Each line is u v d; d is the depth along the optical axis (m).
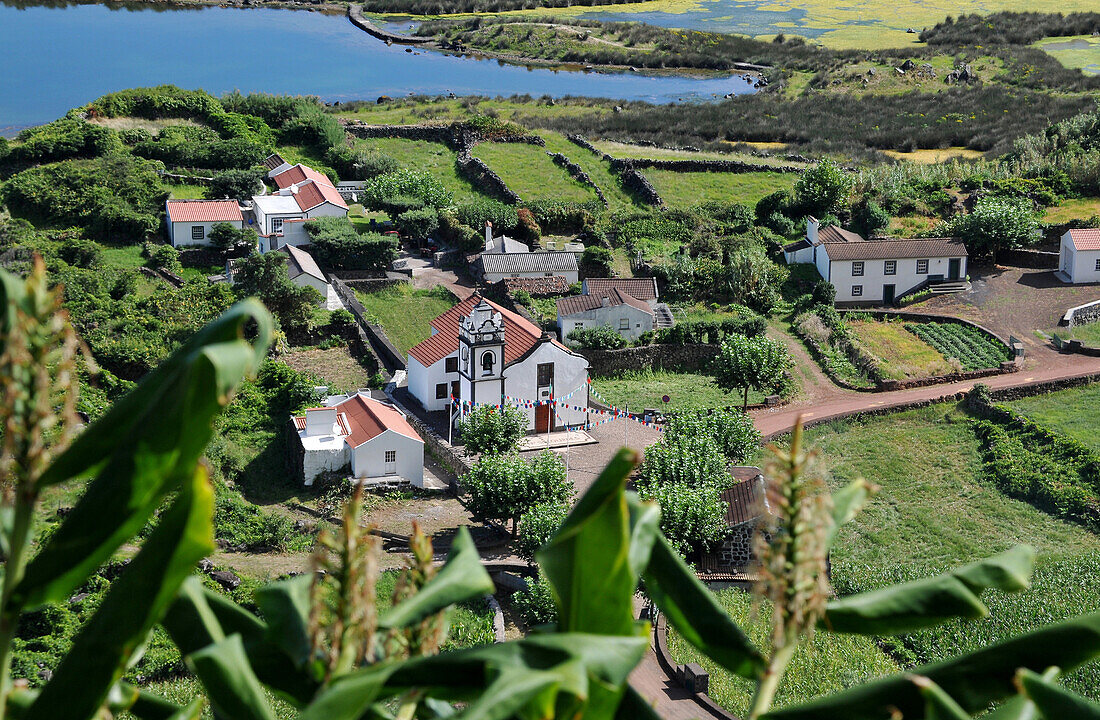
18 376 5.25
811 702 7.02
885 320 91.25
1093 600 50.03
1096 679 41.94
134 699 7.28
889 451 69.62
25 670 39.28
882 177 116.81
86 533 5.44
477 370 70.56
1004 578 7.43
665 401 77.75
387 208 110.81
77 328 77.00
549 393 72.56
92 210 101.56
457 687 6.08
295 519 59.00
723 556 53.66
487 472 56.44
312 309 86.25
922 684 6.27
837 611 7.52
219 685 6.30
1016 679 6.46
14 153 113.56
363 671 6.01
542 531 51.62
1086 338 86.44
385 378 79.31
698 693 41.09
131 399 5.72
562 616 6.57
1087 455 65.81
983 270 101.19
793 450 6.30
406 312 93.00
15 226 97.31
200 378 5.27
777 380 75.44
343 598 6.01
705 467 57.16
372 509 61.22
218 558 52.69
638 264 99.38
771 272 96.44
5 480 5.48
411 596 6.62
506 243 102.31
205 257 98.19
